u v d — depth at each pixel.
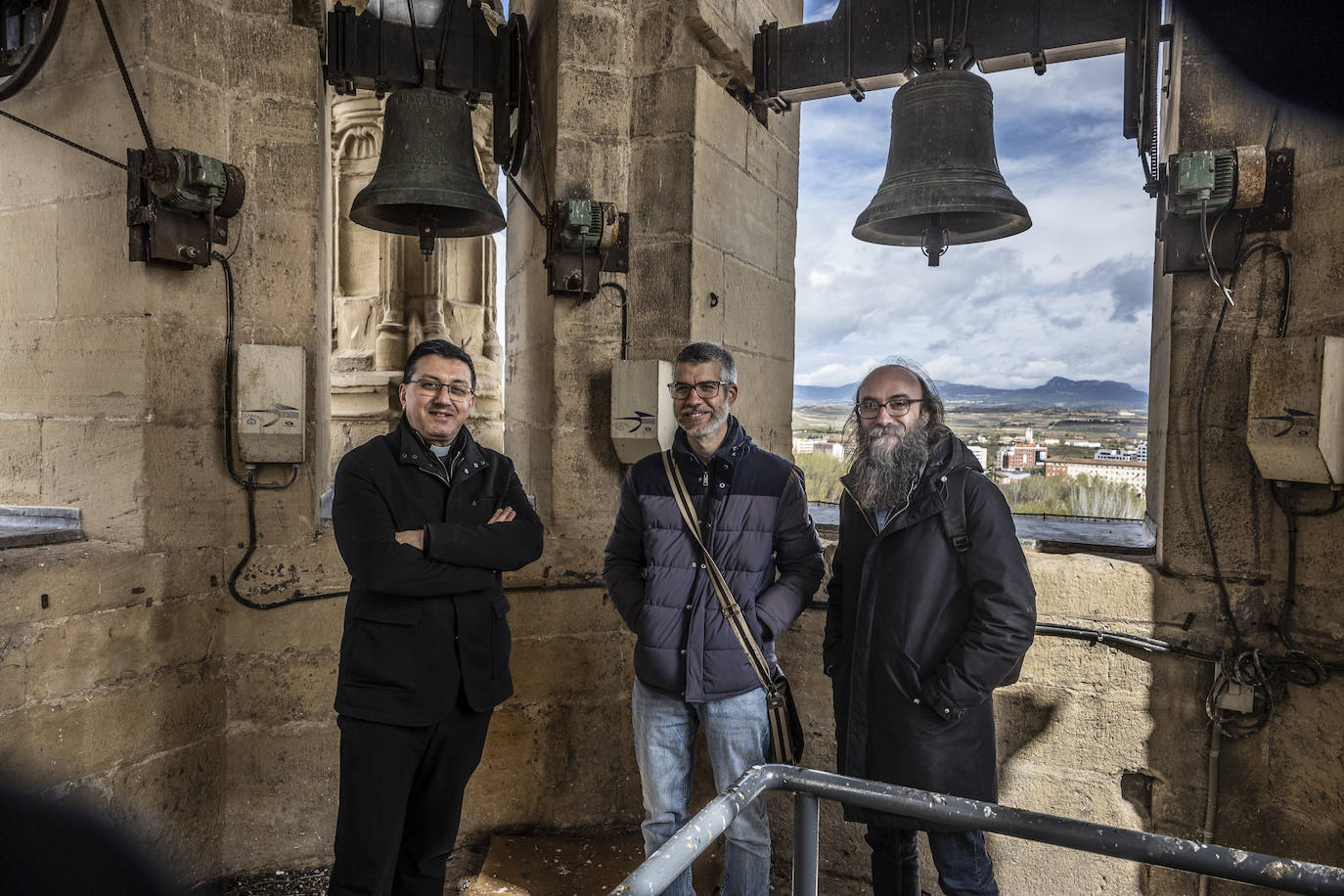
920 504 2.23
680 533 2.53
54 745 2.58
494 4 4.91
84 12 2.96
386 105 3.14
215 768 3.18
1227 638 2.70
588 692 3.56
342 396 5.66
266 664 3.26
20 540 2.69
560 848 3.44
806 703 3.32
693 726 2.59
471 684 2.42
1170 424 2.77
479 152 5.72
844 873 3.32
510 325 4.24
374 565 2.28
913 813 1.24
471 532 2.40
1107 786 2.89
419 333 5.82
